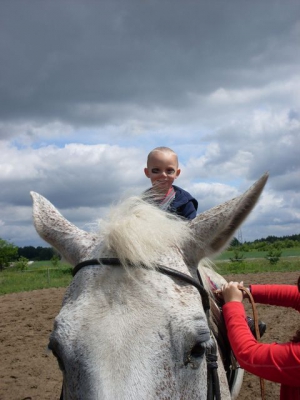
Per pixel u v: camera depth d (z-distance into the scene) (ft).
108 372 7.08
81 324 7.60
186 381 7.48
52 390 23.26
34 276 80.38
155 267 8.33
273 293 11.31
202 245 8.85
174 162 12.22
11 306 43.70
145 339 7.36
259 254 138.72
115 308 7.70
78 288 8.36
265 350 8.57
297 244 196.85
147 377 7.09
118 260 8.41
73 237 9.58
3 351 29.09
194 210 12.19
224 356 10.93
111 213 9.24
